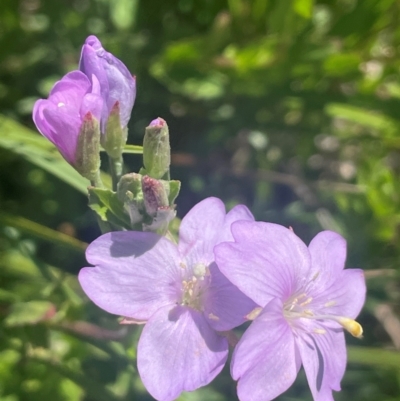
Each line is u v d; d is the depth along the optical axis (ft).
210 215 0.15
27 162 0.28
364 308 0.28
